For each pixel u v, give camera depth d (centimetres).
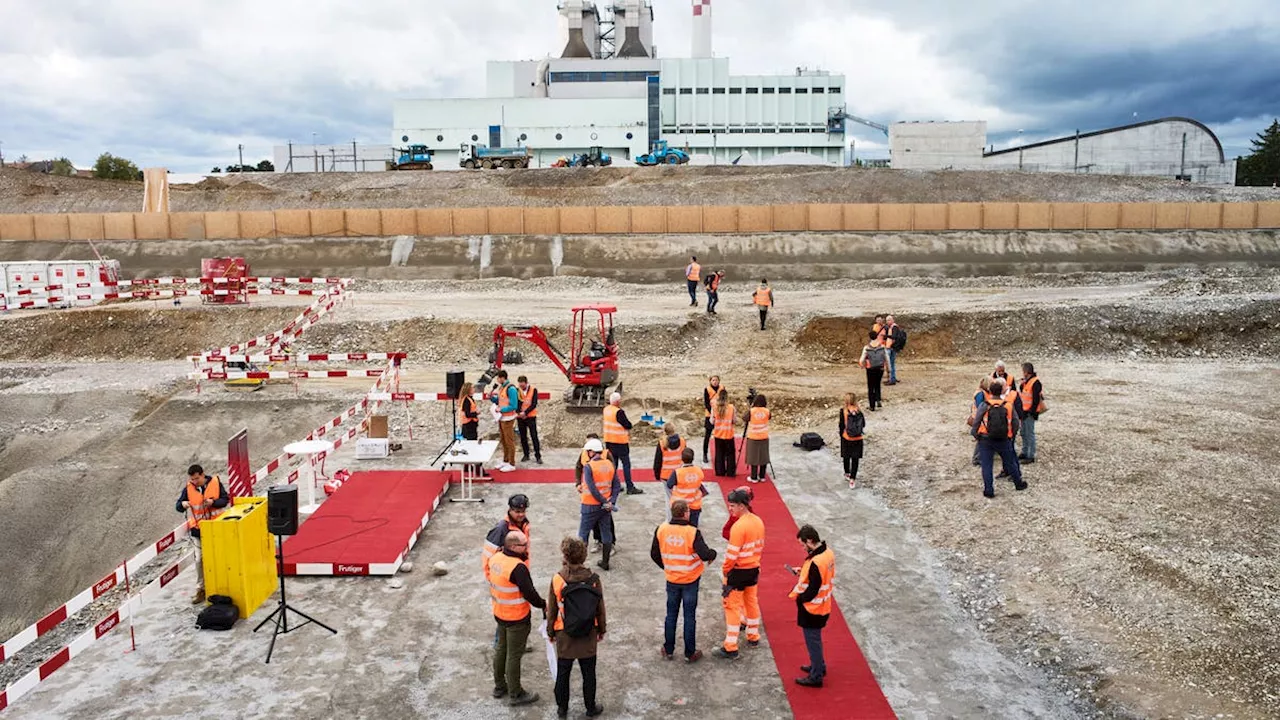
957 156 8625
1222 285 2983
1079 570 1055
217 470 1886
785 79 9575
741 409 2048
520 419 1622
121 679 853
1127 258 4038
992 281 3681
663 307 3103
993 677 861
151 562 1460
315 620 941
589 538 1222
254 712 795
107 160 8406
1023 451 1468
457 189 5762
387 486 1420
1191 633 888
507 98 8950
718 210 4275
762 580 1098
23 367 2589
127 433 2047
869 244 4119
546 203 5431
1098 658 871
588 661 777
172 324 2886
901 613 1005
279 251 4122
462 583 1092
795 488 1466
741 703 815
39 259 4097
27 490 1761
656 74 9650
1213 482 1311
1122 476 1366
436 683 851
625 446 1435
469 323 2728
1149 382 2111
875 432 1758
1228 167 8019
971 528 1234
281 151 9444
